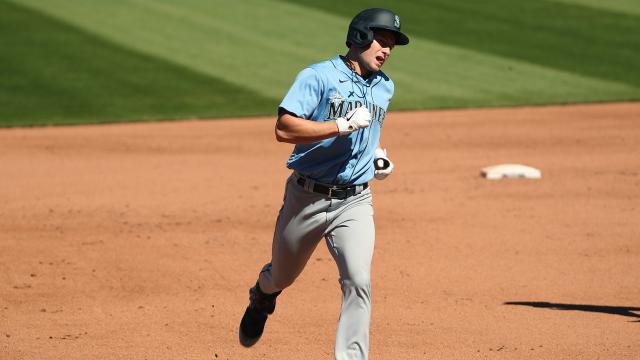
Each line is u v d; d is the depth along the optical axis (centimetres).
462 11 11200
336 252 2280
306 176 2275
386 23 2228
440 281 3416
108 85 8162
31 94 7838
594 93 8312
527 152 6059
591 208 4550
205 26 10206
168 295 3262
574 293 3262
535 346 2731
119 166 5644
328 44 9631
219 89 8131
